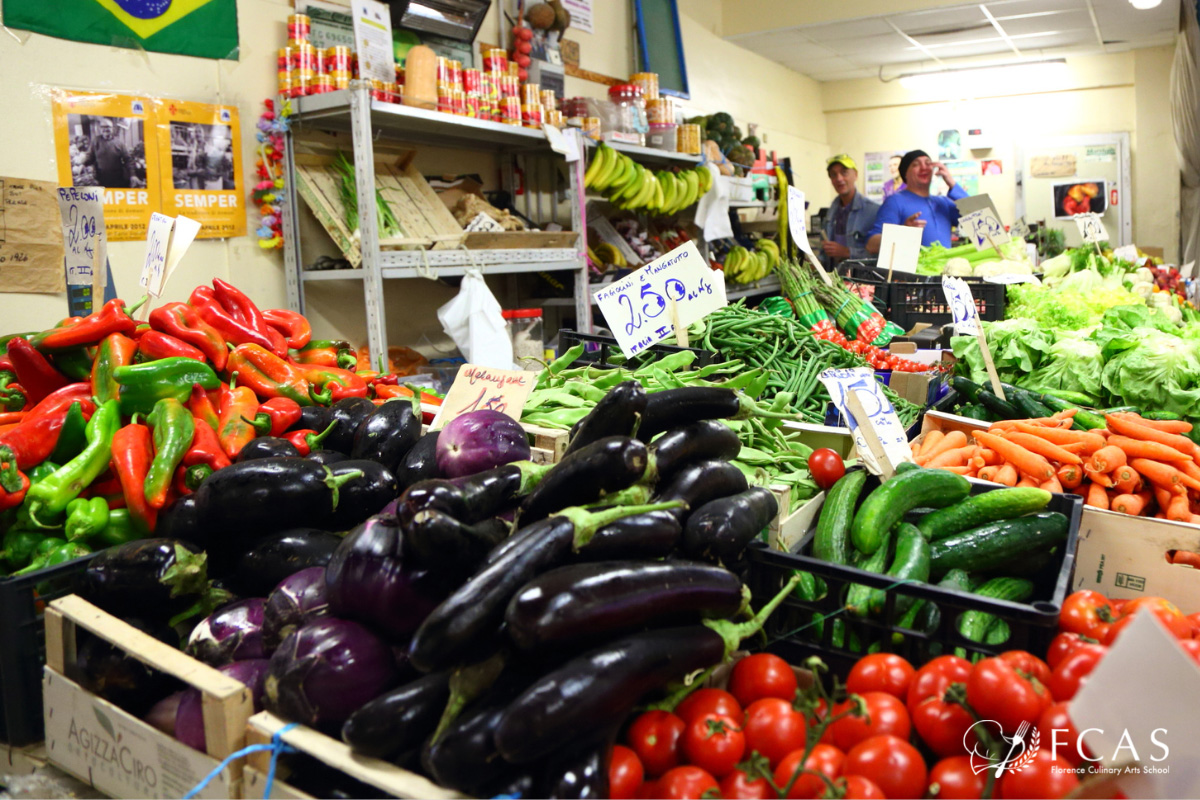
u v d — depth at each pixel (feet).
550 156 17.37
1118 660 3.20
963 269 16.84
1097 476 6.82
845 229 25.36
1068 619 4.34
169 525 5.31
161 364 6.29
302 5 12.66
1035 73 31.04
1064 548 5.77
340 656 3.83
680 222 21.94
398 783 3.45
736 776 3.52
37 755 4.90
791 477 6.52
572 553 3.85
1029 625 4.17
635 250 18.24
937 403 9.59
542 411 7.47
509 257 13.19
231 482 4.96
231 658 4.50
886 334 12.44
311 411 6.94
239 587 5.14
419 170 14.93
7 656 4.78
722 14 25.79
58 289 10.14
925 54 28.89
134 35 10.66
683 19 23.54
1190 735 3.12
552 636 3.43
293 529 5.02
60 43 9.96
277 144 12.21
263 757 3.78
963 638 4.31
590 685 3.35
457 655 3.55
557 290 16.57
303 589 4.48
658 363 8.61
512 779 3.44
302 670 3.80
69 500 5.57
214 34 11.51
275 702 3.87
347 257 11.76
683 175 18.99
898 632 4.45
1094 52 29.71
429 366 12.85
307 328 8.24
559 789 3.32
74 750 4.59
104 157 10.46
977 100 32.91
